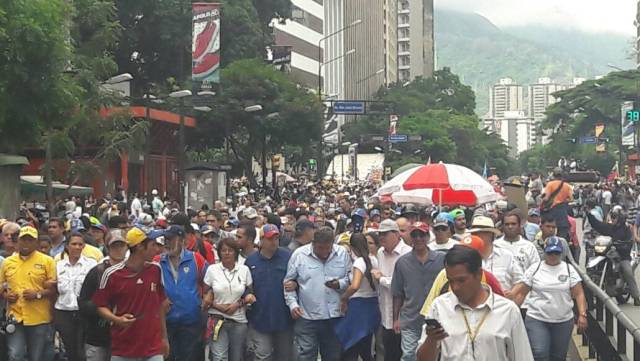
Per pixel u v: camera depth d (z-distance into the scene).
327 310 10.86
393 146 111.69
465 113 151.12
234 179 63.09
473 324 5.70
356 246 10.91
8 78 20.73
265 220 16.80
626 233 18.11
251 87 52.28
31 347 11.30
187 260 10.91
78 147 33.34
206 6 35.34
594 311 12.18
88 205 31.73
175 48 55.88
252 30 58.06
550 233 13.11
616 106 109.88
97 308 9.12
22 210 23.48
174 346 10.84
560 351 10.09
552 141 119.00
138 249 9.06
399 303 10.30
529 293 10.16
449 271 5.68
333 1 130.75
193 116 51.09
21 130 21.80
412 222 12.55
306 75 104.88
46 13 21.09
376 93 155.12
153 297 9.18
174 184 50.28
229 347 11.08
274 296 11.05
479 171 130.38
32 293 11.16
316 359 11.05
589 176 62.31
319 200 34.69
